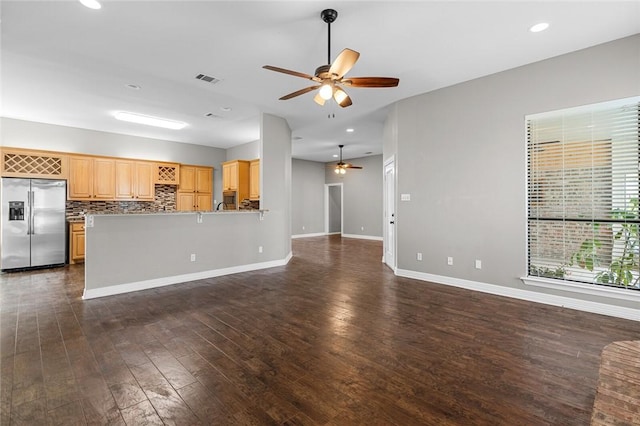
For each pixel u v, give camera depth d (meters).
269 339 2.59
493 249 3.87
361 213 10.30
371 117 5.68
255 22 2.71
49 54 3.28
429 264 4.50
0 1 2.38
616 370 1.23
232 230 5.12
